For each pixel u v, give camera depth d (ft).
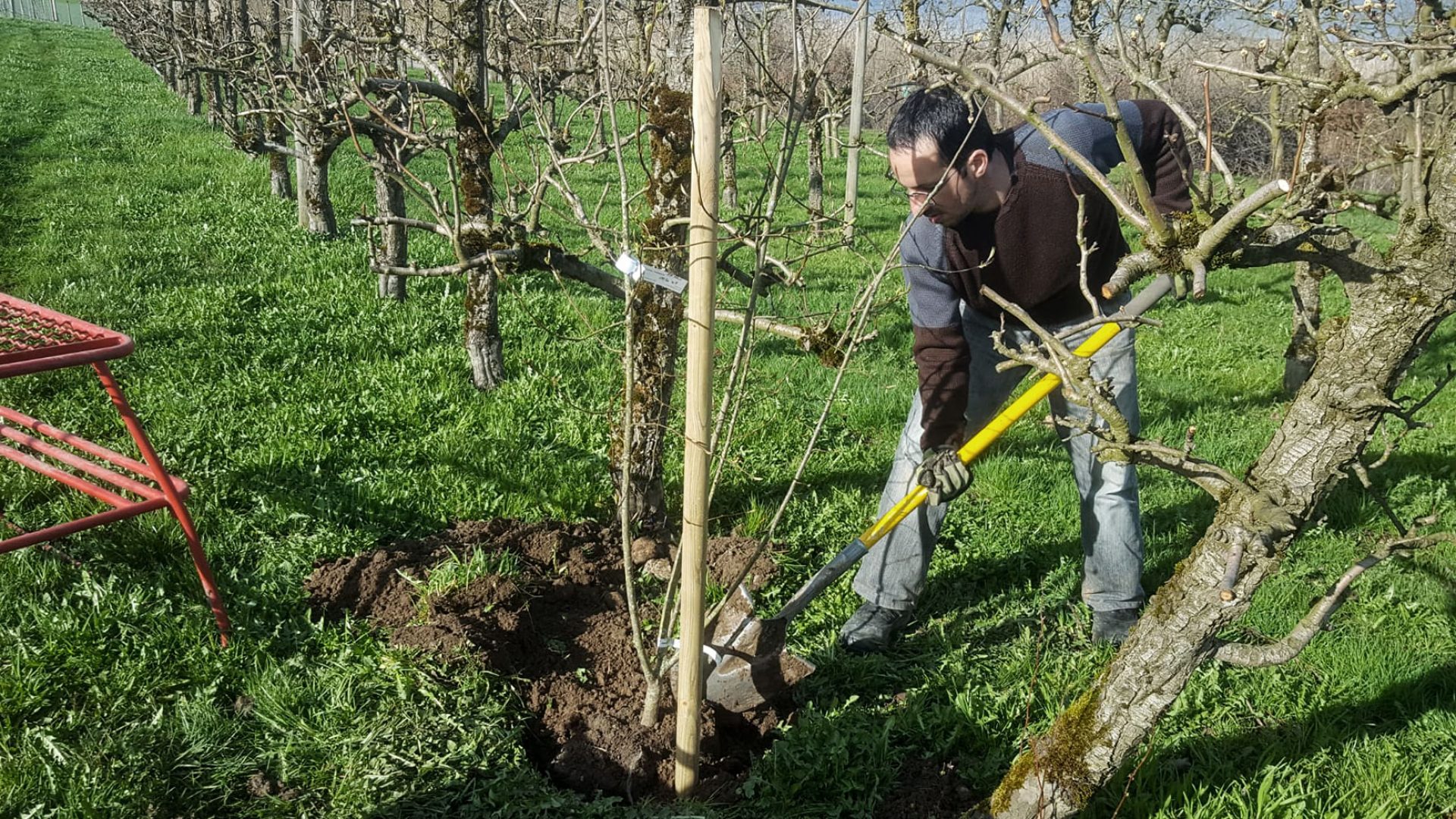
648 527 14.11
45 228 32.89
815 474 16.99
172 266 28.40
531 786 9.12
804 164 59.06
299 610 11.99
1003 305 6.90
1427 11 7.69
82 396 18.06
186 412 17.54
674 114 11.60
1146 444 6.77
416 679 10.42
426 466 16.25
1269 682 11.17
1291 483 6.67
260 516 13.99
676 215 11.97
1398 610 13.01
